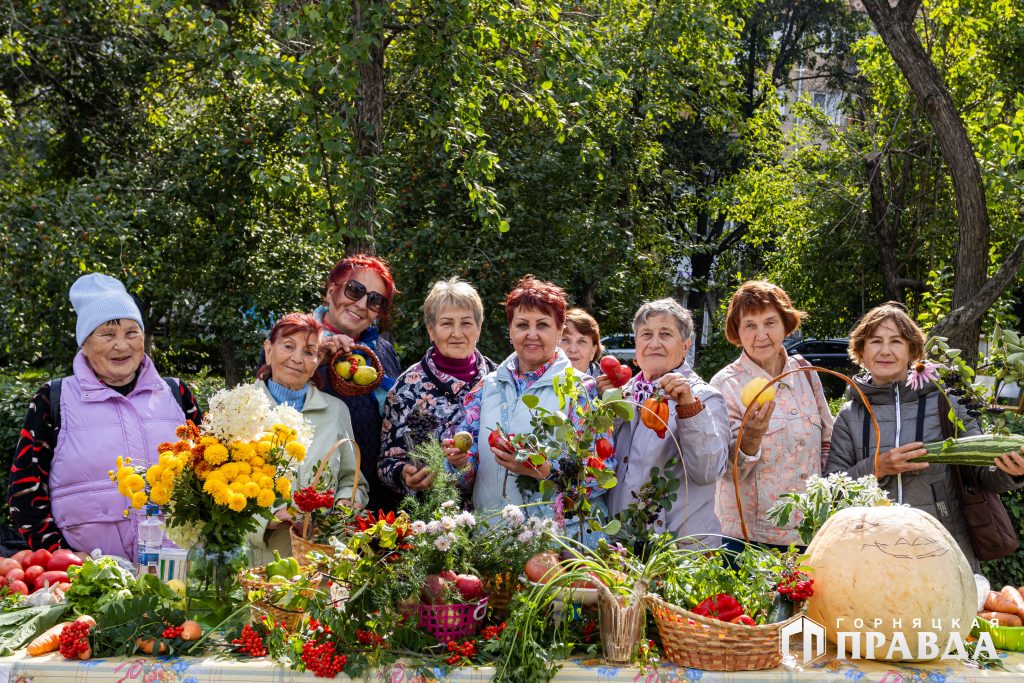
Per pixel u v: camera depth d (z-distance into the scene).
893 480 3.29
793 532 3.27
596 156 8.98
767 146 14.87
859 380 3.49
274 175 9.26
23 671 2.25
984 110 9.71
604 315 12.52
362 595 2.28
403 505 2.78
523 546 2.50
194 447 2.45
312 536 2.62
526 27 6.91
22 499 3.14
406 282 9.40
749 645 2.23
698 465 2.90
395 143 7.75
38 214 9.43
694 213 15.39
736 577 2.42
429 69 7.07
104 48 12.65
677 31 11.68
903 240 12.26
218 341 12.31
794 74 23.69
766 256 14.25
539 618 2.29
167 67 12.19
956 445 3.05
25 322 10.02
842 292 13.15
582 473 2.69
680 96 12.81
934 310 8.55
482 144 6.91
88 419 3.20
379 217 6.82
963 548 3.28
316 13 6.00
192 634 2.36
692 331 3.27
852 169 13.05
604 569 2.38
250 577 2.40
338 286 3.72
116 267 9.81
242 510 2.47
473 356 3.50
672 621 2.26
